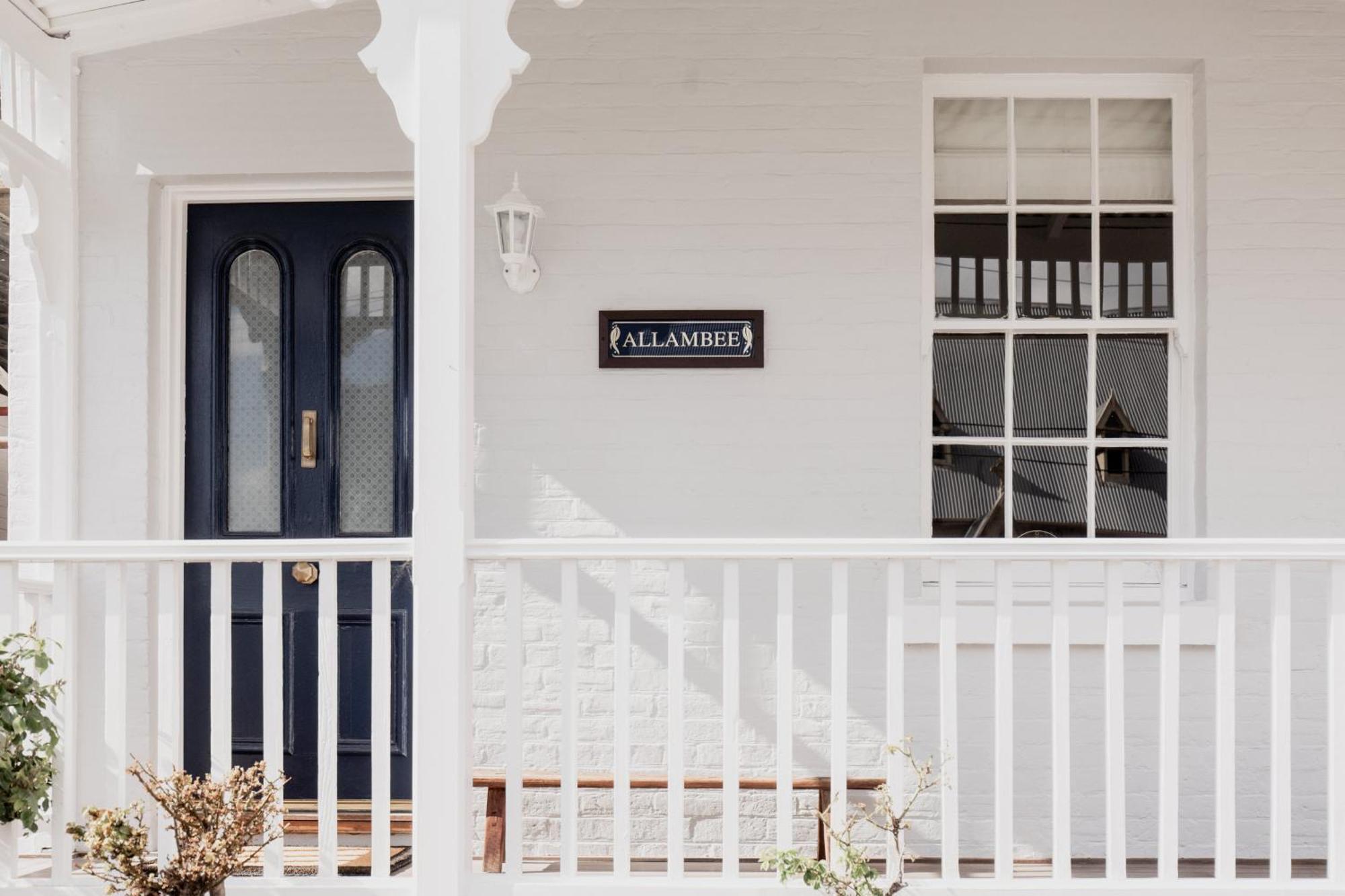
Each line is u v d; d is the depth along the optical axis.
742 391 4.68
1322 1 4.64
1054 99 4.85
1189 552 3.44
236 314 4.96
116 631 3.63
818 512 4.65
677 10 4.71
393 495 4.92
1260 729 4.60
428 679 3.35
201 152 4.72
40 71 4.66
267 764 3.56
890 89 4.68
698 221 4.69
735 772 3.48
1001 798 3.44
